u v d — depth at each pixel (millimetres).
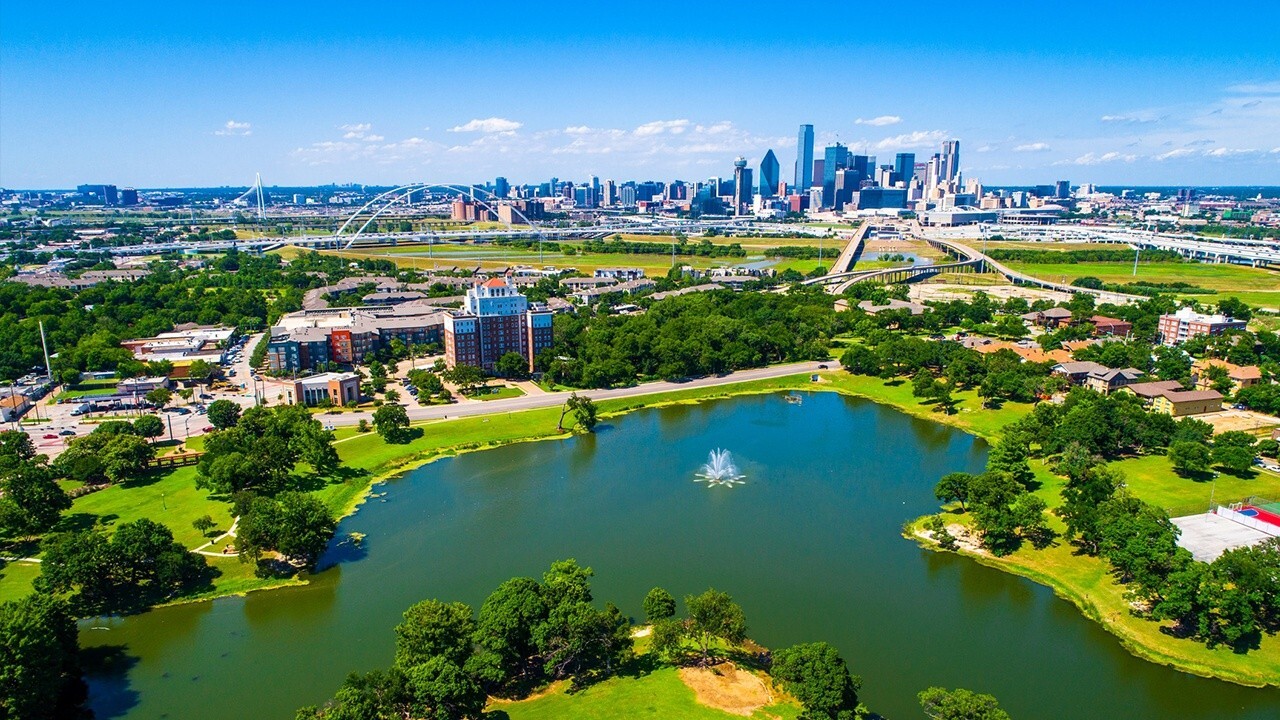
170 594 191000
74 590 192125
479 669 144000
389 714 132125
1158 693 153375
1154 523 185500
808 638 172000
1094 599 185250
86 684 158625
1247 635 168625
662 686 149750
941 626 176625
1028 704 149750
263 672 162250
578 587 167000
